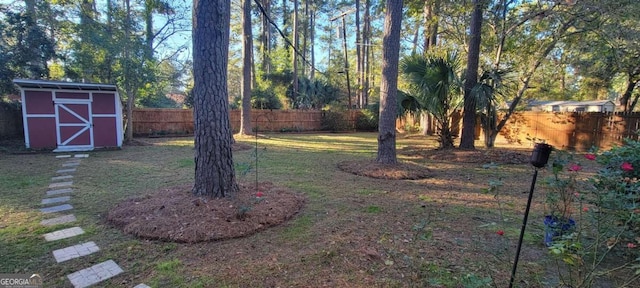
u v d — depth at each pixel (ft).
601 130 30.09
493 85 26.61
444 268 7.66
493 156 25.31
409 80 26.89
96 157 24.85
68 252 8.37
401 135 50.34
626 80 39.14
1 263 7.73
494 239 9.63
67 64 37.42
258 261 7.95
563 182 7.95
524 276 7.32
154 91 44.47
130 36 33.78
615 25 23.27
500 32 29.76
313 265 7.77
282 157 25.96
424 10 35.45
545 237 8.93
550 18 25.98
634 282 7.07
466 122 28.02
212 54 11.30
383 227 10.50
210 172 11.64
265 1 56.34
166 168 20.26
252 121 52.37
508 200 14.14
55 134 28.50
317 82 64.59
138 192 14.33
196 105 11.56
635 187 6.85
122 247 8.67
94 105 29.84
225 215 10.28
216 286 6.80
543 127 34.83
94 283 6.93
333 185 16.42
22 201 12.91
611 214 6.73
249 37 41.52
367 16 67.67
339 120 57.47
